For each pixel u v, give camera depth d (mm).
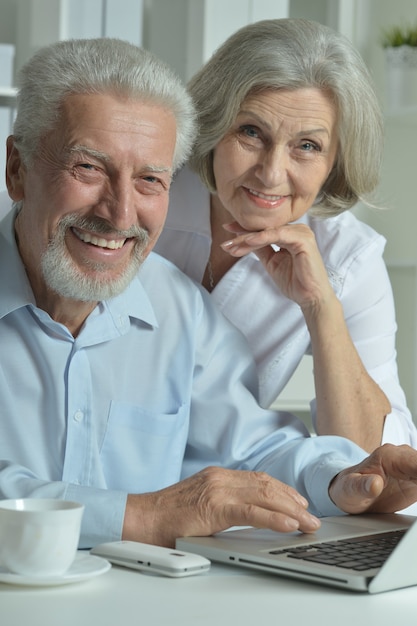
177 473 1606
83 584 1047
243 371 1697
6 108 2779
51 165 1383
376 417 1925
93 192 1367
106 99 1357
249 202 1829
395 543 1216
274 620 941
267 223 1845
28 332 1473
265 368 2039
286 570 1092
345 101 1777
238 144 1799
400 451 1421
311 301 1900
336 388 1891
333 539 1225
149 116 1373
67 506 1076
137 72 1365
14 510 1026
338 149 1867
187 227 2004
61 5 2834
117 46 1394
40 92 1387
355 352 1931
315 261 1889
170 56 3008
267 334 2031
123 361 1564
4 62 2867
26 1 3016
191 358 1627
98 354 1538
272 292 2023
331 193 1960
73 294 1406
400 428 1982
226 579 1090
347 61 1773
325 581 1061
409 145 3426
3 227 1514
